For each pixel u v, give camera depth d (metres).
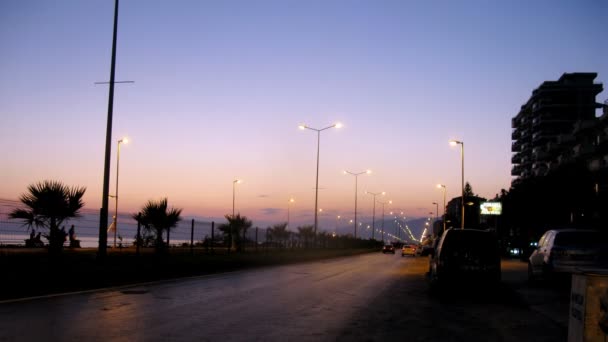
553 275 20.19
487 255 20.14
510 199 65.81
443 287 21.05
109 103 22.42
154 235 30.97
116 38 22.88
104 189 21.92
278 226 60.25
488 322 13.09
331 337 10.38
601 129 67.94
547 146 91.62
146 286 18.91
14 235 26.62
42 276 16.47
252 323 11.63
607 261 19.72
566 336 11.29
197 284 20.33
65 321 11.05
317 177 58.22
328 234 81.00
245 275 26.11
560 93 105.62
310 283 22.27
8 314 11.75
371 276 28.02
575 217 52.44
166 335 10.03
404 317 13.44
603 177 52.81
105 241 21.78
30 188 21.91
